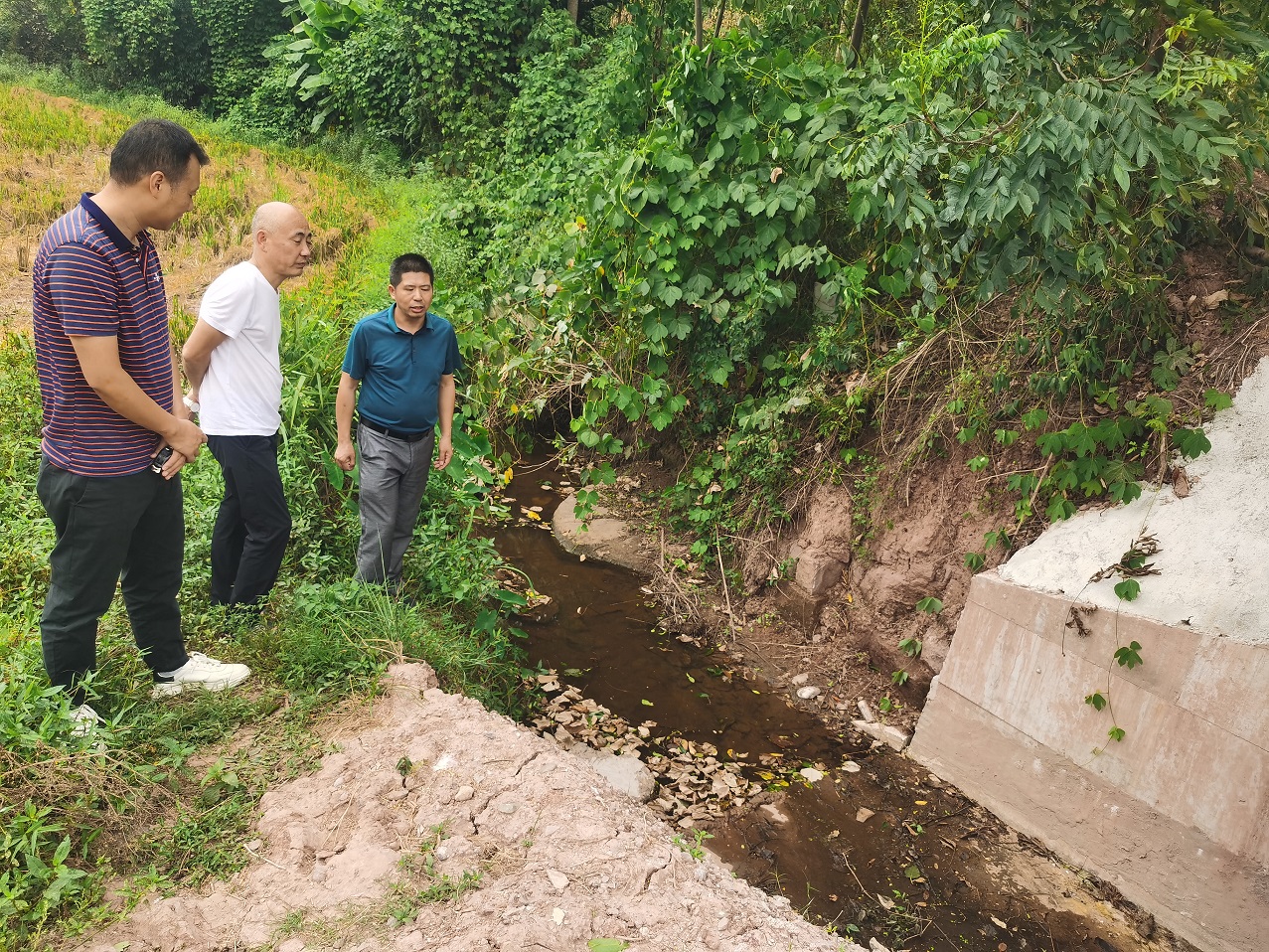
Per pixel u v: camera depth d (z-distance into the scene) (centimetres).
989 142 382
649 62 789
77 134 1431
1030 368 466
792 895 356
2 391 563
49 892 234
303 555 473
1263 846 315
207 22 1895
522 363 665
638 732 450
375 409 432
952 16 485
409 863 265
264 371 373
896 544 498
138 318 284
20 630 339
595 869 265
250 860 265
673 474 676
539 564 605
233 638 380
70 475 277
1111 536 396
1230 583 345
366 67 1595
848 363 546
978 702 416
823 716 473
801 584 540
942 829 397
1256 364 406
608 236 643
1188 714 339
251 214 1215
